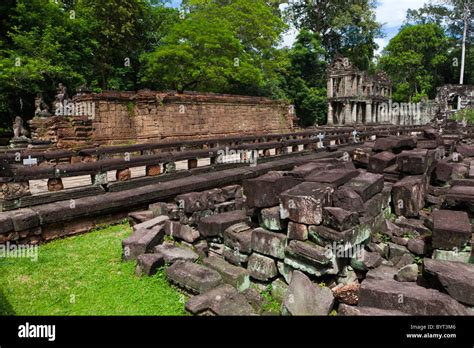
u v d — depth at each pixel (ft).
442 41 171.22
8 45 68.74
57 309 13.47
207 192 22.13
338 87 126.93
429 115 146.51
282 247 14.62
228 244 16.85
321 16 160.25
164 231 20.11
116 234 22.06
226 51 84.79
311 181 17.21
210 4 98.68
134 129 60.29
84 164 24.61
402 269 13.75
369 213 17.04
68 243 20.56
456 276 11.72
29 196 21.56
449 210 17.08
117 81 103.65
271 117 92.79
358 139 63.67
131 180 27.68
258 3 101.81
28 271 16.47
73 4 90.22
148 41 111.55
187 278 14.39
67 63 72.38
